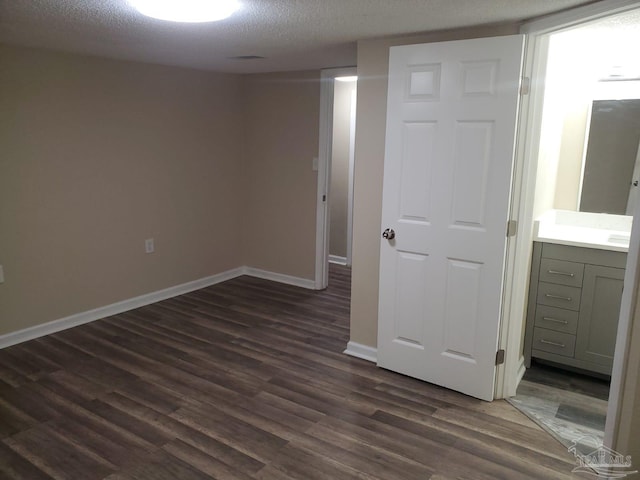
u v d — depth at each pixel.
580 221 3.67
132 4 2.17
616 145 3.49
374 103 3.14
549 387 3.14
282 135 4.88
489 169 2.69
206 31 2.79
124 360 3.33
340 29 2.75
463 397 2.95
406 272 3.07
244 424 2.62
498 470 2.30
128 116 4.04
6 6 2.24
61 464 2.28
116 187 4.04
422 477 2.24
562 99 3.40
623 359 1.86
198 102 4.61
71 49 3.44
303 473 2.24
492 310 2.80
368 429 2.60
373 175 3.22
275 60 3.97
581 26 2.33
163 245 4.50
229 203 5.12
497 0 2.13
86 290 3.94
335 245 6.11
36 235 3.56
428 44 2.77
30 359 3.31
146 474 2.22
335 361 3.39
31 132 3.45
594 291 3.14
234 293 4.80
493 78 2.60
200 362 3.33
